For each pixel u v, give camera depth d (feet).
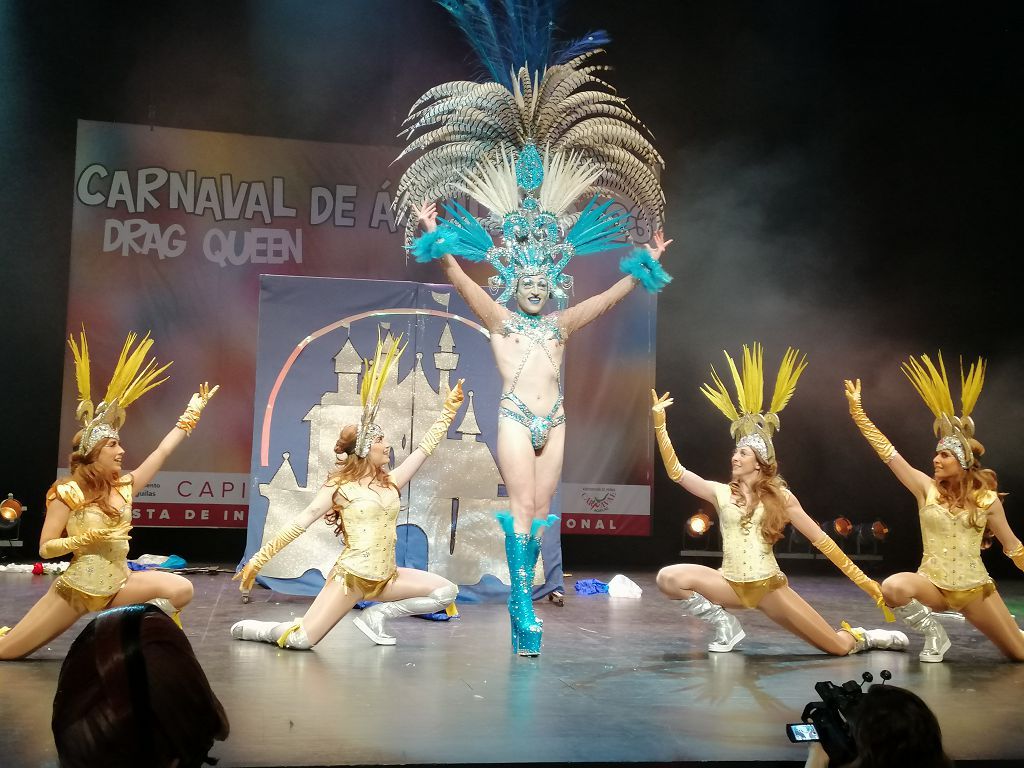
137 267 29.78
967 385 17.39
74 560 15.19
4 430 30.66
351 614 20.34
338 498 17.01
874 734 5.85
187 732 3.89
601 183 18.93
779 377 17.13
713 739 11.39
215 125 31.53
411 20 32.12
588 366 31.24
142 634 4.00
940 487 16.98
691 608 16.94
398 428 23.36
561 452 17.51
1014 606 24.90
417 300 23.81
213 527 29.96
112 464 15.47
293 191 30.68
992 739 11.70
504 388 17.42
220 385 30.12
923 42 33.12
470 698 13.12
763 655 16.70
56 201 30.89
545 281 17.70
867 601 24.64
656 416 16.88
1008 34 32.14
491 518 23.40
